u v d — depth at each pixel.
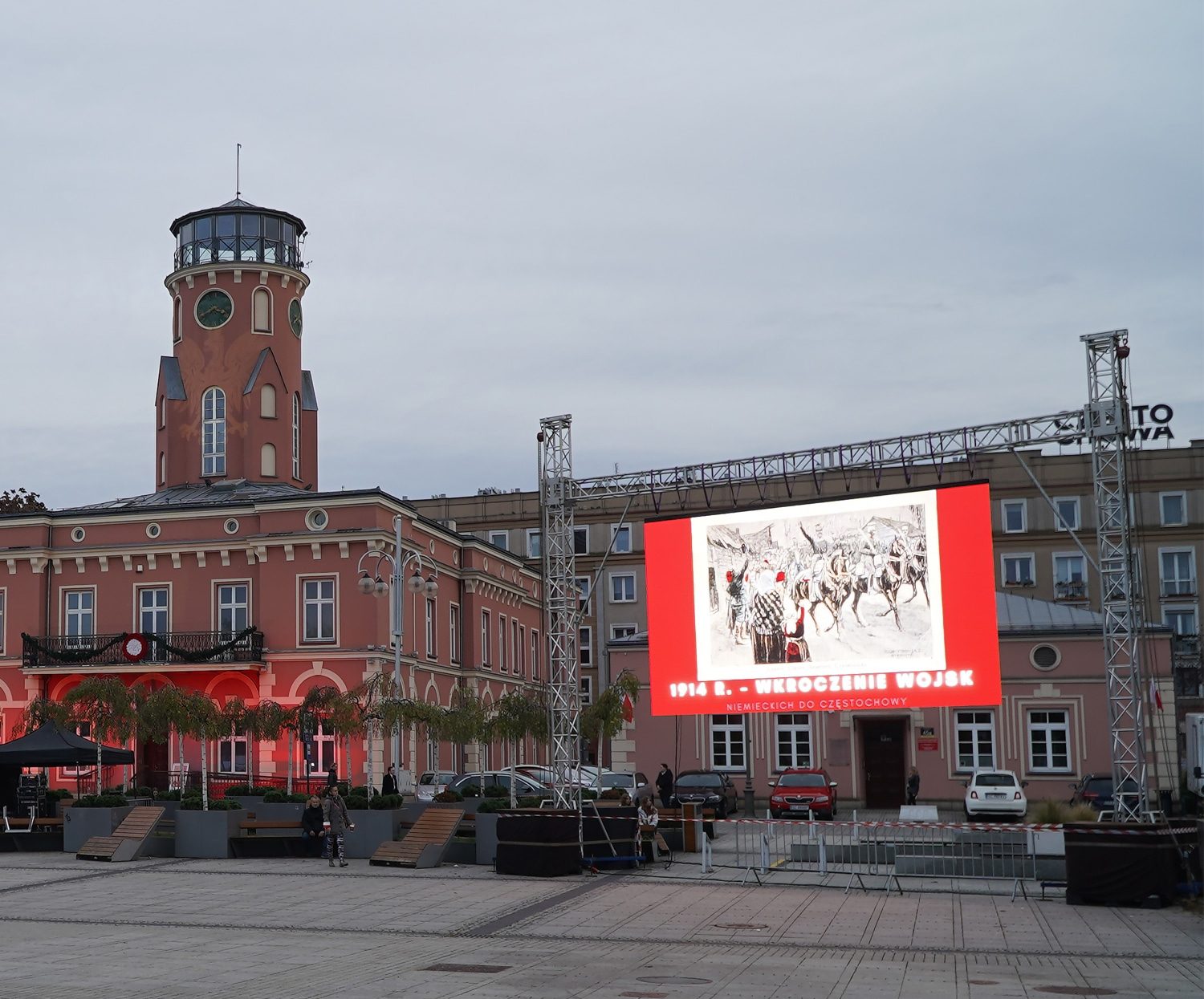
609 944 17.19
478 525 79.44
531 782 40.28
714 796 40.91
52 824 33.12
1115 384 24.03
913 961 15.84
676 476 28.28
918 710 44.59
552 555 28.95
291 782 42.66
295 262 56.22
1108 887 21.11
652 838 27.89
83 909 20.94
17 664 46.81
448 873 26.34
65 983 14.16
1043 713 43.59
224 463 53.38
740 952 16.53
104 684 40.09
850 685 29.28
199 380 54.00
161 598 47.16
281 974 14.73
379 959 15.87
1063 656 43.53
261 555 45.72
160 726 39.28
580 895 22.44
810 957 16.11
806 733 45.56
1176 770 41.53
